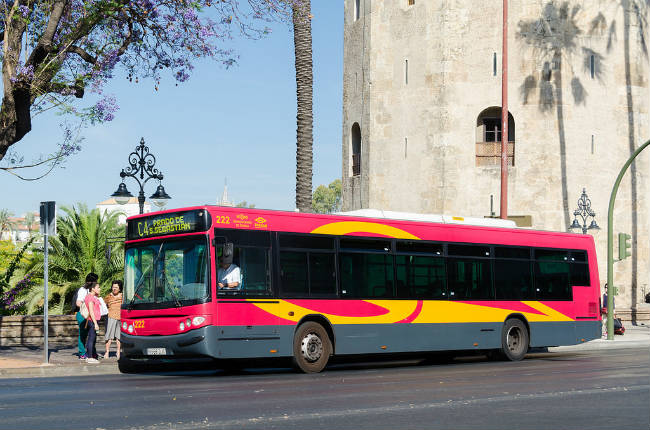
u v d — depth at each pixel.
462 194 39.53
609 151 40.03
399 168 40.81
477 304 20.94
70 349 22.75
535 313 22.30
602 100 39.94
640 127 40.66
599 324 23.97
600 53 39.94
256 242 16.97
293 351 17.27
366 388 13.45
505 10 31.69
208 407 10.84
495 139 39.97
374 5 41.88
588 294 23.81
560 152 39.22
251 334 16.59
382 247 19.16
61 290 30.25
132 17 20.56
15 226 112.25
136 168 26.75
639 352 24.77
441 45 39.62
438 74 39.66
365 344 18.45
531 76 39.28
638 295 40.34
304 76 28.81
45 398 12.08
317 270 17.83
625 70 40.38
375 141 41.59
